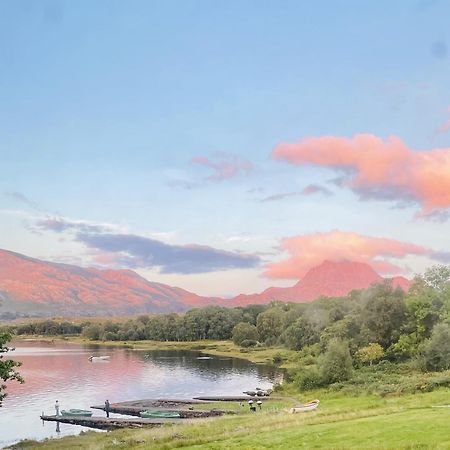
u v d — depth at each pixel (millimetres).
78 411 89312
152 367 170125
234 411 81438
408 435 34219
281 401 87688
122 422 77812
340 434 37188
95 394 114438
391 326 119438
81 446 53469
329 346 97438
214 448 37125
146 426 73875
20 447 56125
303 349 172625
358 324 132375
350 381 90562
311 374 96438
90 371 159625
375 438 34375
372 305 123688
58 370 162625
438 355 92938
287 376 136500
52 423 83000
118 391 118562
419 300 114812
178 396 110188
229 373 150000
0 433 75875
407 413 44969
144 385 127750
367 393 76812
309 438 36969
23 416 89250
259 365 170125
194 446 39438
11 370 51406
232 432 44750
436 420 39000
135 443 46656
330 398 80875
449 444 30422
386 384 80000
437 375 83125
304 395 91250
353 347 118312
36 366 175500
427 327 112438
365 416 46344
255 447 35875
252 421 54281
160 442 45062
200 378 139750
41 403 102875
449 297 115438
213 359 197125
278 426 44938
